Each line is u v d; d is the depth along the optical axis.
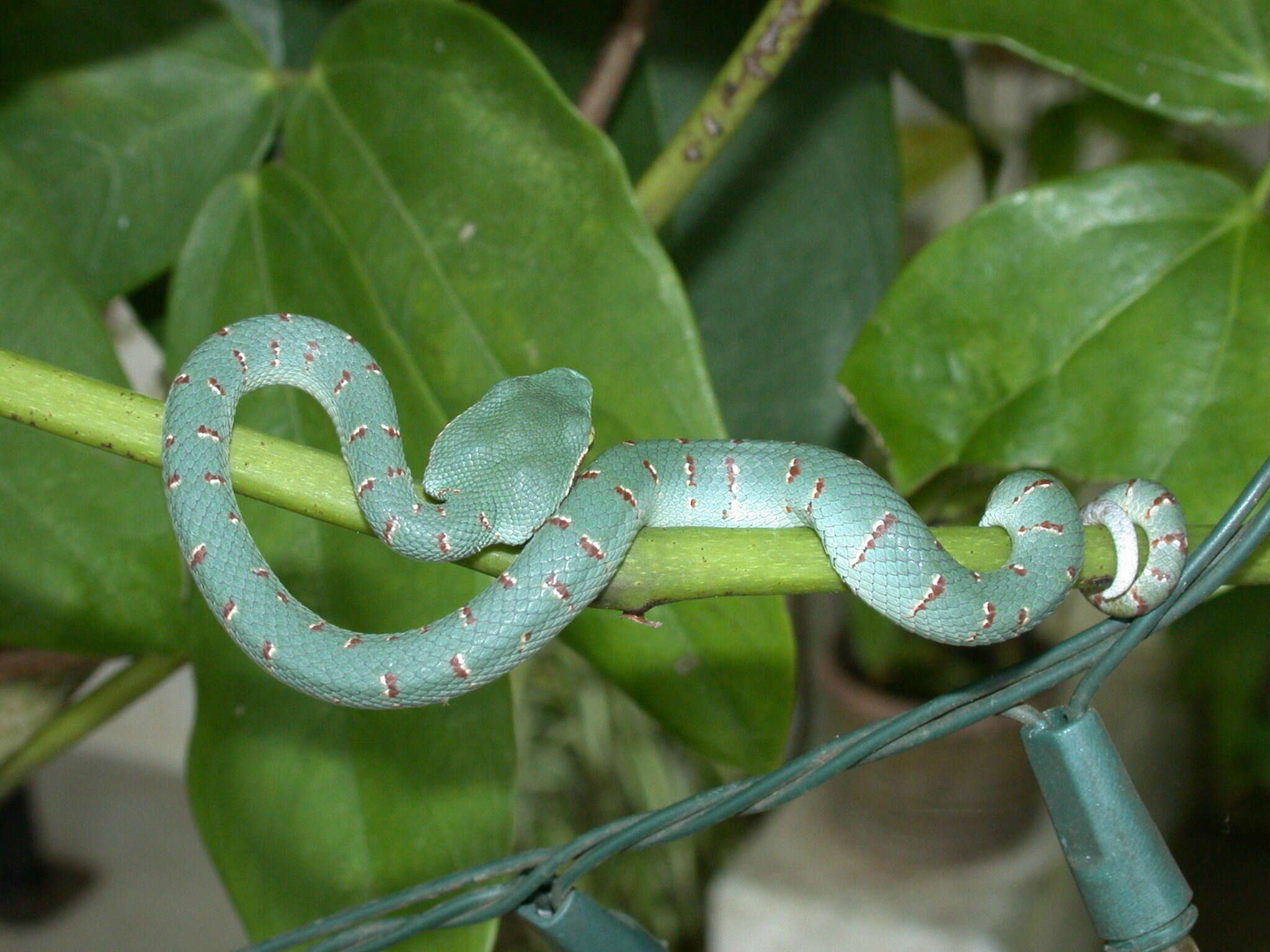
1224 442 0.39
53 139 0.44
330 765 0.39
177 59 0.44
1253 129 0.73
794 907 0.71
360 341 0.40
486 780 0.39
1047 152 0.66
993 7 0.41
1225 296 0.39
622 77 0.47
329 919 0.33
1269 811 0.64
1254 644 0.68
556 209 0.39
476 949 0.37
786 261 0.52
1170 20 0.41
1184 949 0.31
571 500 0.34
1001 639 0.34
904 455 0.40
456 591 0.39
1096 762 0.31
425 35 0.41
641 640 0.39
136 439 0.34
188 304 0.41
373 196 0.41
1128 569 0.33
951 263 0.40
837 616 0.78
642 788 0.81
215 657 0.40
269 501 0.34
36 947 0.88
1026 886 0.71
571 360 0.39
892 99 0.52
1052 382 0.40
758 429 0.52
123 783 1.01
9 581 0.39
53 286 0.40
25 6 0.44
